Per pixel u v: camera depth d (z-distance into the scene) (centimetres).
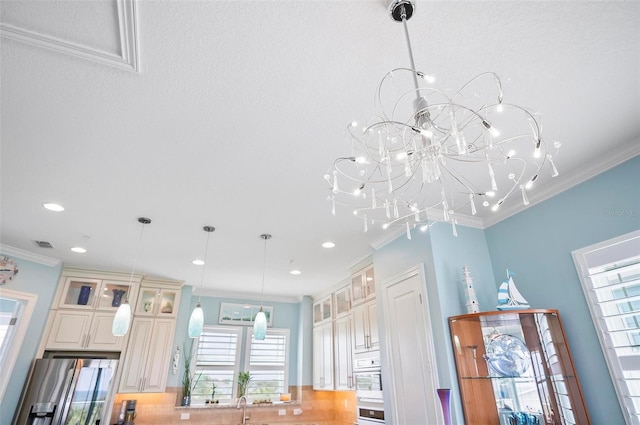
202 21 154
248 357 590
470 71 182
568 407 240
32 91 191
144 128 220
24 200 304
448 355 286
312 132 225
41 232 367
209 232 370
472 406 265
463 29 160
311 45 167
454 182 278
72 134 224
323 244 405
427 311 311
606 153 251
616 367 232
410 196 299
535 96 199
